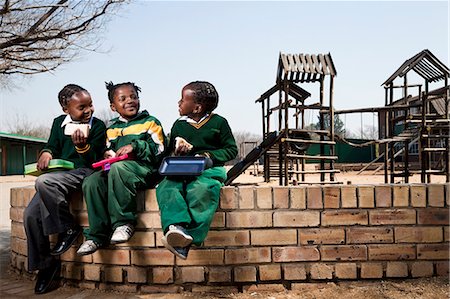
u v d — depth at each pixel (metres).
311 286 3.08
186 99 3.32
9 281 3.50
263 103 10.33
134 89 3.41
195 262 3.08
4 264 4.07
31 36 9.26
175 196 2.80
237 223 3.08
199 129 3.28
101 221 3.00
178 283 3.09
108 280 3.19
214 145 3.29
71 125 3.29
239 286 3.08
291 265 3.08
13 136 28.88
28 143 32.06
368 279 3.09
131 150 3.03
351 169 17.53
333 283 3.09
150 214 3.11
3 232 6.04
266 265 3.08
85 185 3.00
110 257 3.18
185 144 3.10
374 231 3.10
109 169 3.02
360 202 3.10
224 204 3.08
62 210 3.11
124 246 3.15
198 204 2.85
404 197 3.12
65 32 9.48
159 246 3.10
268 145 4.49
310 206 3.09
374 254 3.09
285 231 3.08
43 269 3.23
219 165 3.23
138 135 3.23
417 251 3.11
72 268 3.29
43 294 3.15
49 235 3.24
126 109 3.34
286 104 5.64
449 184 3.14
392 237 3.10
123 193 2.94
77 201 3.26
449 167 5.65
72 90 3.38
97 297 3.04
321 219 3.09
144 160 3.11
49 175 3.07
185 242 2.68
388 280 3.10
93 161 3.34
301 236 3.08
